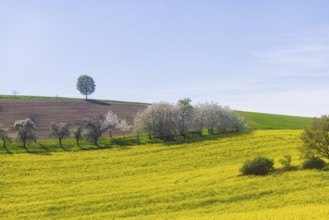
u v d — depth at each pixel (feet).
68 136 283.18
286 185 139.95
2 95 492.54
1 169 206.90
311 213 97.71
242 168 166.61
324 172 152.66
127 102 483.51
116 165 215.72
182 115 305.94
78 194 158.30
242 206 120.57
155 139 295.28
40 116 378.94
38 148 269.03
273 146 235.40
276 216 97.50
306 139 169.58
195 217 107.55
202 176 175.42
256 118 394.11
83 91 487.20
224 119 307.58
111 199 144.46
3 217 128.67
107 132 334.03
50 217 127.34
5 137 272.72
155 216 116.26
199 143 261.85
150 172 197.67
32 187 173.68
